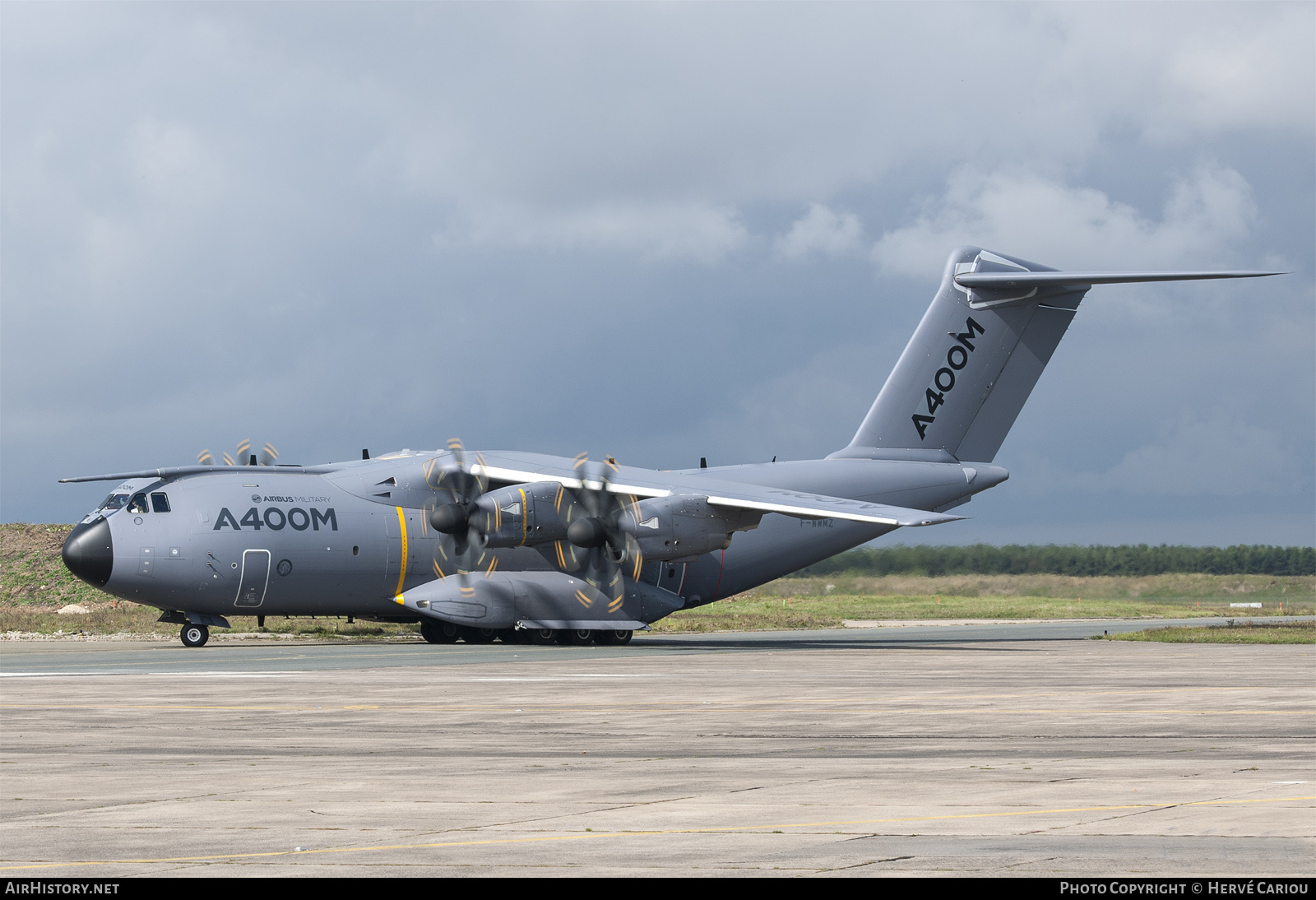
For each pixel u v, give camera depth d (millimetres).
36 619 126500
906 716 43656
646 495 87812
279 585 90938
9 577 160125
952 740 36719
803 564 104812
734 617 147000
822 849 21656
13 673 64875
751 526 89125
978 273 102375
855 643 101250
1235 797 26500
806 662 74625
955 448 104562
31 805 26094
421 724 41312
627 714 44375
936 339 102750
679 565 100562
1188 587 192500
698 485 91625
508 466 91938
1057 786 28156
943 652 85250
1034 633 119375
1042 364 104938
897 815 24656
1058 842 22109
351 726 40812
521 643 100562
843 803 26078
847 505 87688
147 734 38531
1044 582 192000
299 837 22766
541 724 41312
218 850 21766
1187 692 53281
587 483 87812
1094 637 106625
